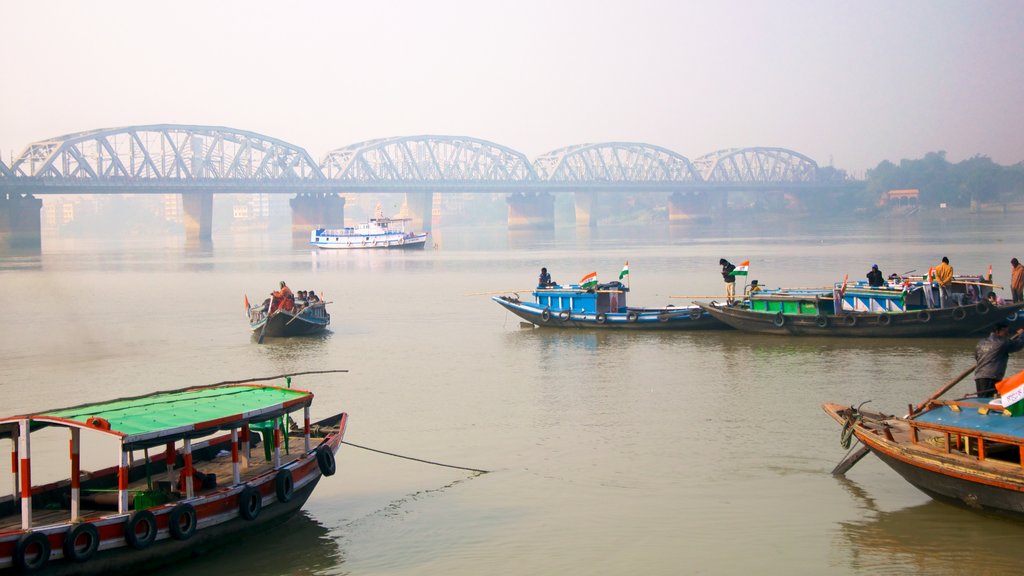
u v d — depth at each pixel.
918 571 17.12
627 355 38.94
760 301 43.28
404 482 22.78
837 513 19.88
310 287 81.94
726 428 26.53
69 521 16.97
